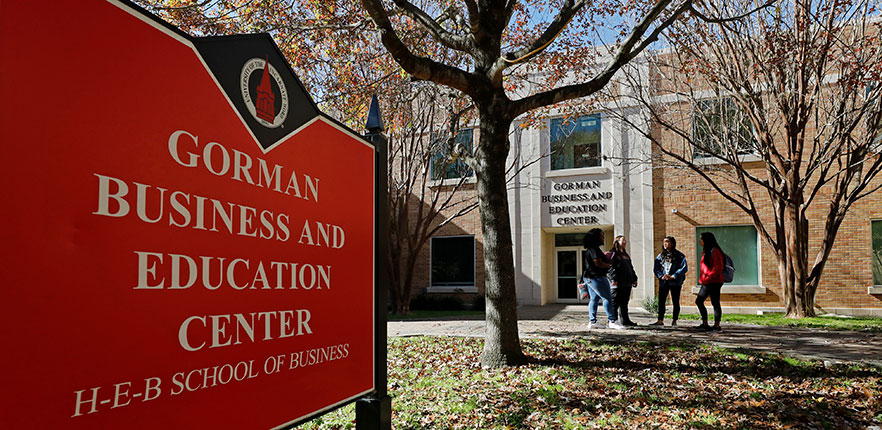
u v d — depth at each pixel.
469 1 7.12
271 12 9.29
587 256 10.80
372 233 3.52
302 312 2.79
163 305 2.02
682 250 17.72
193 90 2.21
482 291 19.75
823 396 5.95
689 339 9.27
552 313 15.71
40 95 1.66
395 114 13.84
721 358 7.73
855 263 16.31
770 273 16.95
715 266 10.44
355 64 11.88
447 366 7.41
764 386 6.31
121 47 1.92
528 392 5.93
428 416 5.22
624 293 11.09
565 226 19.27
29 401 1.60
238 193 2.40
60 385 1.68
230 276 2.34
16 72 1.61
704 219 17.61
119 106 1.90
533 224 19.55
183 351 2.09
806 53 12.70
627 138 18.50
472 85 7.34
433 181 20.31
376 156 3.62
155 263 2.00
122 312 1.87
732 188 17.39
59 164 1.70
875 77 11.46
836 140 14.60
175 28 2.13
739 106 14.71
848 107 13.86
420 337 10.00
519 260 19.61
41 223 1.65
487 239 7.49
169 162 2.08
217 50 2.34
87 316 1.76
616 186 18.58
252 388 2.43
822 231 16.58
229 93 2.39
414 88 14.91
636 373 6.89
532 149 19.77
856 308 16.20
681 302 17.58
